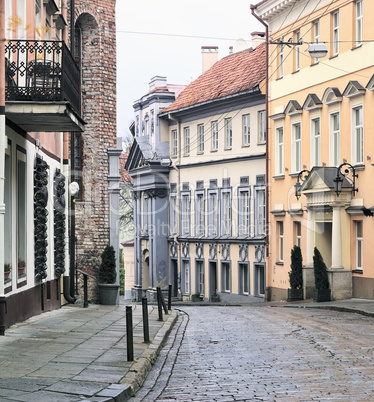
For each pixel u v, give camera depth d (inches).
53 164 943.0
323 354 545.3
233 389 413.7
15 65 681.6
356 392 396.8
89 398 362.6
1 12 601.3
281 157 1542.8
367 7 1211.2
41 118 665.6
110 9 1145.4
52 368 444.8
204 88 1910.7
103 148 1130.0
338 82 1302.9
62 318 776.3
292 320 866.1
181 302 1840.6
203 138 1881.2
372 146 1186.6
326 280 1245.1
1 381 398.3
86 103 1128.2
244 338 666.2
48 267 890.1
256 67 1722.4
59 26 971.9
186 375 466.9
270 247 1576.0
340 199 1240.8
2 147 600.7
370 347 582.6
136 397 395.9
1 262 602.9
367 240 1192.2
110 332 650.2
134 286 2281.0
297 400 378.0
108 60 1141.1
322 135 1355.8
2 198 599.5
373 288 1173.1
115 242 1126.4
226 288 1793.8
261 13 1569.9
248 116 1696.6
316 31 1401.3
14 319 691.4
